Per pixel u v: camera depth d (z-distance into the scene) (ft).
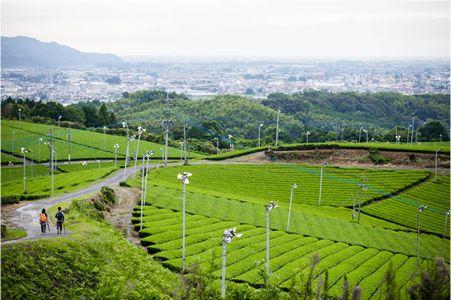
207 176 599.16
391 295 211.82
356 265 339.16
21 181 535.19
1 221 286.46
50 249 224.74
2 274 193.57
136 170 590.55
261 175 614.75
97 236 263.49
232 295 213.46
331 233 413.80
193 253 312.09
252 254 327.26
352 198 544.62
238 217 419.33
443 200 553.23
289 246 357.41
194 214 412.57
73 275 217.77
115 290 204.54
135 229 355.56
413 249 406.62
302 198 537.24
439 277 188.65
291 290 216.13
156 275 255.70
